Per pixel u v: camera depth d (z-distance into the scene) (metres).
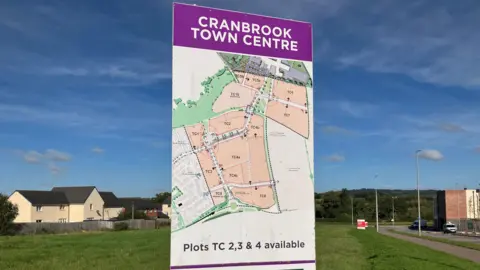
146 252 21.59
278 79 6.33
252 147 6.09
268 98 6.23
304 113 6.42
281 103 6.30
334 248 25.16
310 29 6.60
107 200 93.75
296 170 6.28
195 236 5.71
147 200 108.94
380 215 122.44
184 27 5.91
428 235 57.72
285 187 6.20
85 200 82.00
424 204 127.81
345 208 107.19
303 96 6.44
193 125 5.84
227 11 6.12
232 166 5.96
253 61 6.21
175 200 5.68
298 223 6.20
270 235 6.05
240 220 5.93
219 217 5.84
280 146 6.23
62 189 84.00
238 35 6.16
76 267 16.61
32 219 73.94
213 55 6.00
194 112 5.85
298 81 6.44
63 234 45.44
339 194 109.06
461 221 69.88
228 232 5.86
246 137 6.07
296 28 6.51
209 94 5.94
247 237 5.94
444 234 61.47
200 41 5.96
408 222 115.31
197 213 5.75
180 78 5.84
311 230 6.25
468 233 60.81
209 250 5.75
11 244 27.58
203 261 5.71
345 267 16.97
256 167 6.08
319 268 16.52
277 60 6.36
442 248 33.00
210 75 5.96
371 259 20.20
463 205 77.81
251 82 6.17
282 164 6.22
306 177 6.32
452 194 78.38
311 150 6.39
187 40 5.90
